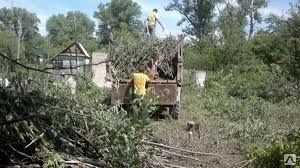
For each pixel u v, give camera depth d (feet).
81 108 24.63
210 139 33.60
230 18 191.11
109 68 42.68
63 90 28.43
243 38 110.52
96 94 44.52
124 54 45.06
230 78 79.56
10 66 22.63
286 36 73.15
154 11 59.67
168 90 41.98
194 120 42.52
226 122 41.34
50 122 21.81
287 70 67.46
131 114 22.35
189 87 69.41
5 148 20.16
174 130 36.63
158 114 43.06
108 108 27.17
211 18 209.15
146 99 22.34
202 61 111.65
